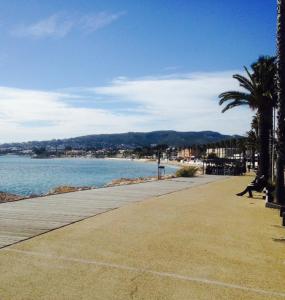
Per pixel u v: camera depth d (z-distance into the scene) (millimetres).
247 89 29906
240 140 119875
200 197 20047
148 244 9156
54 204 15773
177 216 13492
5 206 14953
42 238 9438
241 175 49406
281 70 16719
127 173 85750
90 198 18250
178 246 9086
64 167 130750
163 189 24203
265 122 29656
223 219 13227
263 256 8492
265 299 5949
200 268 7418
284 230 11539
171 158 199500
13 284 6211
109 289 6125
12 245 8656
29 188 43312
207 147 175625
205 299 5844
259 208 16297
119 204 16203
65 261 7543
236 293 6156
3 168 116688
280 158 16656
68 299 5676
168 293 6039
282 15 16734
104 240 9406
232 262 7926
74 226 11094
